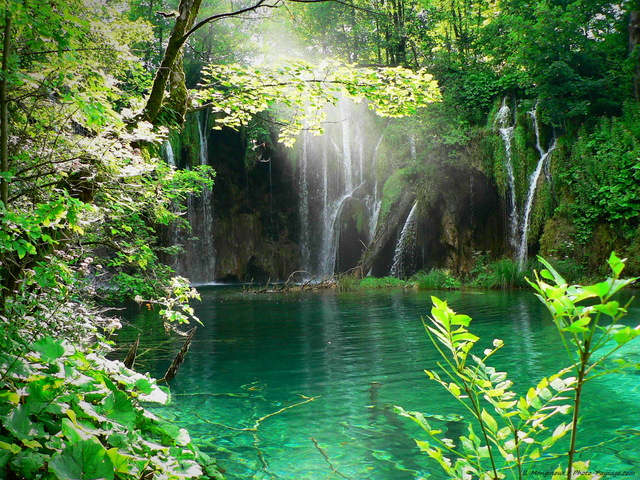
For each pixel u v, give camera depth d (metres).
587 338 1.27
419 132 20.50
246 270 26.48
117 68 4.56
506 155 19.30
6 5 2.46
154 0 13.45
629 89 19.23
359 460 3.55
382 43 23.06
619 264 1.20
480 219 20.19
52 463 1.58
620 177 16.14
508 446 1.63
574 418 1.38
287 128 5.75
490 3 24.89
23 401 2.14
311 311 11.80
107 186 3.87
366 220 23.30
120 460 1.77
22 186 3.18
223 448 3.79
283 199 26.52
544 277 1.32
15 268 2.98
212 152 25.23
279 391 5.30
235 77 5.03
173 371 5.78
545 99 19.00
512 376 5.61
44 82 3.03
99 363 2.67
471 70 22.25
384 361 6.61
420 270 20.38
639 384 5.11
